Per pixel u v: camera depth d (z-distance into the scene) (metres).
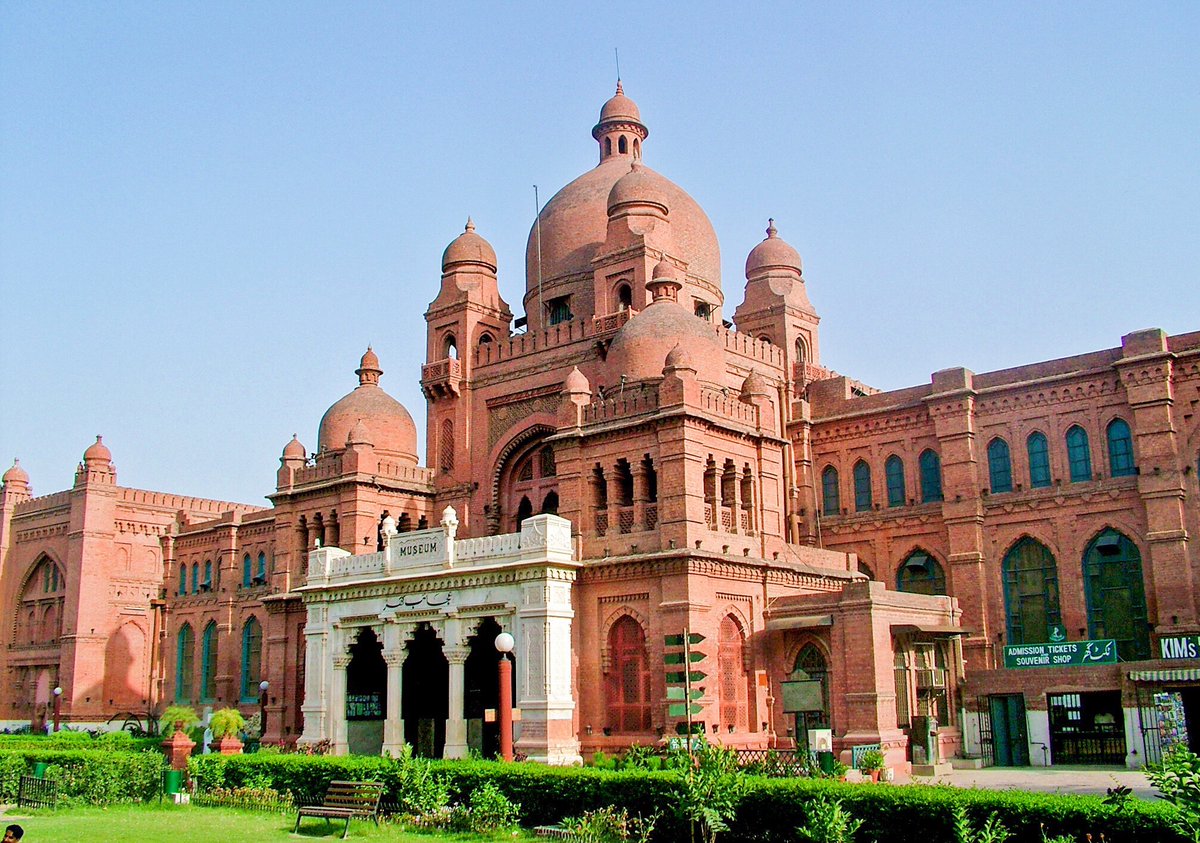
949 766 30.83
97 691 59.62
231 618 54.00
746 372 41.06
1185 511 33.81
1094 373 36.09
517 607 31.69
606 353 37.44
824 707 31.72
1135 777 28.23
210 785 26.64
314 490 41.53
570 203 43.69
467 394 41.69
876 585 31.16
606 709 31.66
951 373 39.03
